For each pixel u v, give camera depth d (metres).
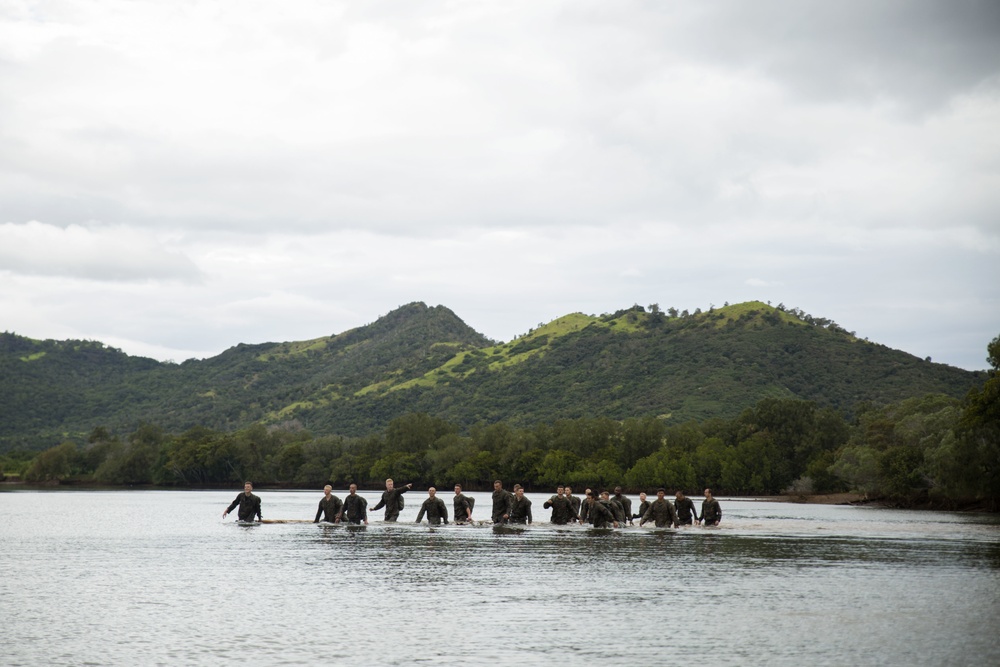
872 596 26.98
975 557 38.44
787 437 187.88
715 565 35.03
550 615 23.81
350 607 25.08
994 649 19.58
